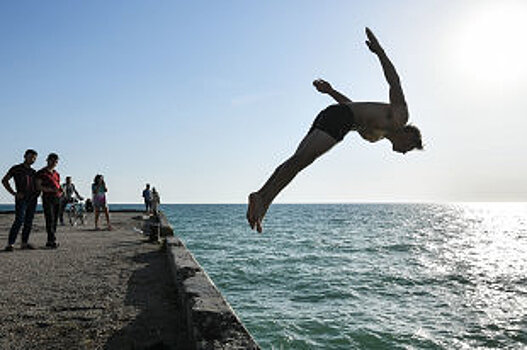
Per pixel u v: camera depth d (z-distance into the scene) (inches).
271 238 1360.7
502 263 802.8
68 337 130.4
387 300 456.8
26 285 205.5
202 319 122.5
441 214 5182.1
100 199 552.1
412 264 764.6
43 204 356.5
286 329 338.0
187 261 222.4
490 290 526.3
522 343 320.5
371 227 2178.9
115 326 141.6
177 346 123.2
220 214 4411.9
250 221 99.9
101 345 123.5
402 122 111.0
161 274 234.4
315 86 137.2
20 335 132.2
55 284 207.9
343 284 543.2
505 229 2242.9
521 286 555.5
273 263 738.8
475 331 348.8
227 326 118.4
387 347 303.7
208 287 160.4
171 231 445.7
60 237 449.4
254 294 473.7
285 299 450.0
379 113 110.9
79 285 205.6
